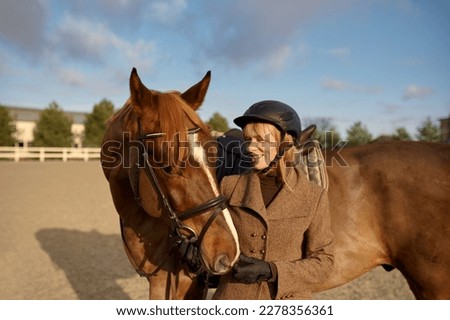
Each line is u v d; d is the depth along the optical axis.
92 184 12.95
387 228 2.32
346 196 2.38
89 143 35.28
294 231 1.58
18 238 6.55
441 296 2.26
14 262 5.32
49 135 33.75
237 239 1.66
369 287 4.43
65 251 5.87
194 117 1.83
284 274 1.50
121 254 5.77
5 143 31.91
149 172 1.86
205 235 1.71
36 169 17.50
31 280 4.64
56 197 10.42
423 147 2.39
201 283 2.29
